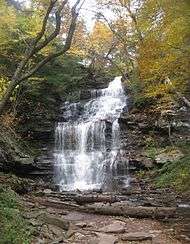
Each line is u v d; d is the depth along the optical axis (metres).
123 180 21.59
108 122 25.06
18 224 9.22
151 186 19.38
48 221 10.57
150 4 14.38
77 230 10.64
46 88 26.55
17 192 14.45
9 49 21.05
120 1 22.16
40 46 10.28
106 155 23.39
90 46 31.36
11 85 9.89
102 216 12.66
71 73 30.00
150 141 23.30
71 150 24.83
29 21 19.12
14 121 23.19
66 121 26.55
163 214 12.44
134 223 11.84
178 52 13.93
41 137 24.58
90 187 21.92
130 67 29.41
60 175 22.50
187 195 16.20
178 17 12.84
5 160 19.33
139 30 16.92
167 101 21.25
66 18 17.97
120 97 28.42
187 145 21.81
